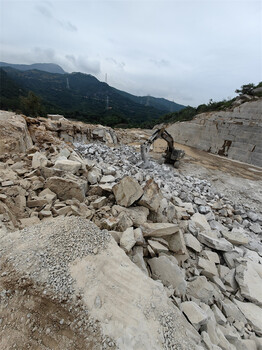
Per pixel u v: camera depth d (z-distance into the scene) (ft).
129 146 62.08
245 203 32.89
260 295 13.55
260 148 56.29
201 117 79.30
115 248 11.73
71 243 10.66
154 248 14.62
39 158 22.50
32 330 7.69
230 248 17.31
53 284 8.56
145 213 17.97
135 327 8.07
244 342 10.50
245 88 70.33
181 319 9.64
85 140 57.26
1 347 7.18
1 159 22.97
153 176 33.14
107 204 19.52
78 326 7.77
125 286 9.67
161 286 10.32
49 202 16.84
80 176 22.77
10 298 8.30
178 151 45.57
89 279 9.32
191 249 16.92
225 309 12.39
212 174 46.03
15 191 16.15
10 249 9.84
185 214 21.79
